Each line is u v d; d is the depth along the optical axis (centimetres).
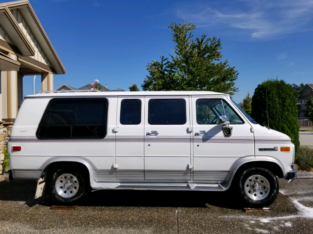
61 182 500
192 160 479
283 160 470
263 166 484
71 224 418
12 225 416
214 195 566
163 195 568
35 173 491
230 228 400
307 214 453
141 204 512
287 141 472
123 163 485
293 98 764
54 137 491
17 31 844
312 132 2700
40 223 423
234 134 474
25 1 946
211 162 476
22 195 571
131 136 484
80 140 488
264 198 472
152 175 489
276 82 764
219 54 1177
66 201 489
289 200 523
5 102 844
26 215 457
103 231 393
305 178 688
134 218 441
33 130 495
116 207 496
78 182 495
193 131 479
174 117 491
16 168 493
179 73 1120
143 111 493
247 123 482
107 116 494
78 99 505
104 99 503
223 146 475
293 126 750
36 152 490
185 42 1168
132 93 503
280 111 746
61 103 505
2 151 774
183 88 1085
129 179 495
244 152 472
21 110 506
